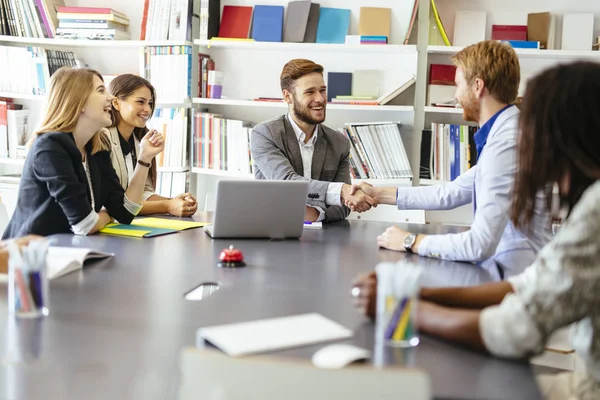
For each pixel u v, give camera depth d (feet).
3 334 4.13
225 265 6.30
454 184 9.03
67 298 4.99
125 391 3.31
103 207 9.25
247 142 13.37
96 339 4.07
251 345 3.91
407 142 13.29
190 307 4.82
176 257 6.68
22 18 13.97
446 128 12.85
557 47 12.86
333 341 4.08
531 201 4.46
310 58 13.87
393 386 2.72
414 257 7.03
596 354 4.06
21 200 8.25
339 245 7.65
